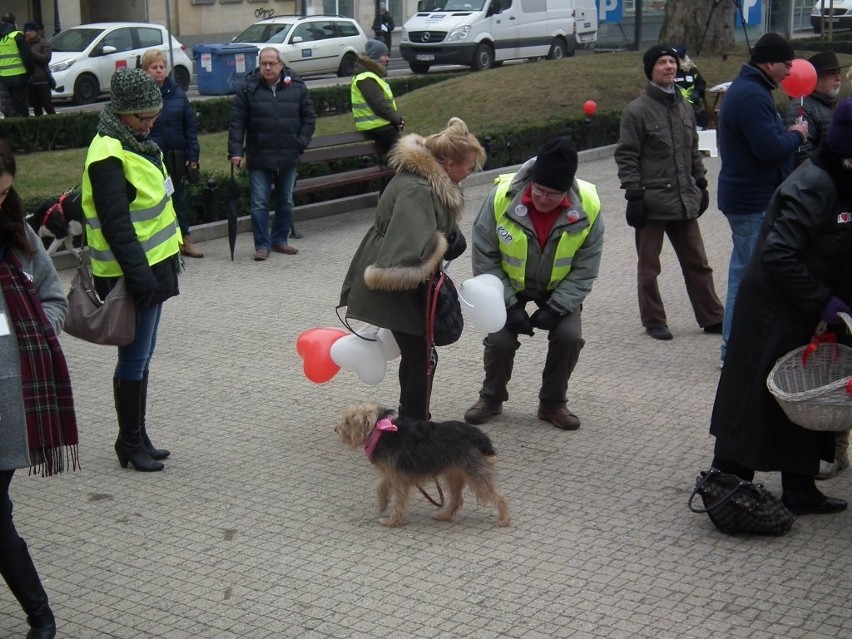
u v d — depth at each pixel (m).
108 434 6.64
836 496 5.64
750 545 5.14
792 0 31.94
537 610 4.56
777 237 4.96
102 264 5.72
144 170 5.72
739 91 7.14
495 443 6.40
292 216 11.80
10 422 4.02
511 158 16.11
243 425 6.77
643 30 30.75
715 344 8.30
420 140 5.70
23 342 4.06
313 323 8.95
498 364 6.62
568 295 6.40
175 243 5.95
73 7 38.34
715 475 5.24
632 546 5.13
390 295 5.77
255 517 5.51
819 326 5.05
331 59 31.92
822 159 5.01
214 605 4.64
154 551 5.15
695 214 8.22
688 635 4.35
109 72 27.06
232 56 28.94
